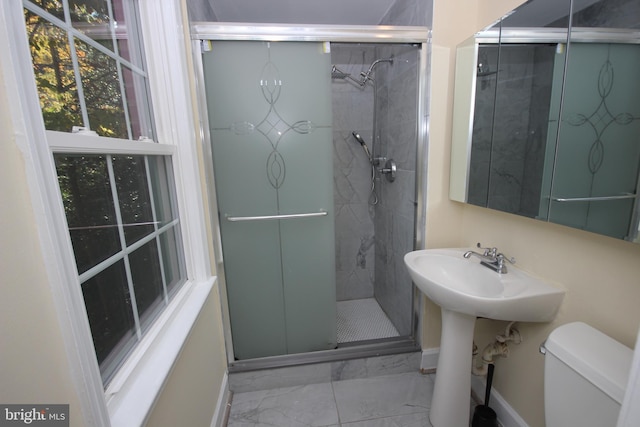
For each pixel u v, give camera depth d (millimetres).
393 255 2002
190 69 1244
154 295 946
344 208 2379
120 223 759
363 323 2109
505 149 1146
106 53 779
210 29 1267
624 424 443
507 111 1126
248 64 1341
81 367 492
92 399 513
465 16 1368
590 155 818
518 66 1062
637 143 698
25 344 404
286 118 1406
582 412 740
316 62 1375
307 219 1517
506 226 1230
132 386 695
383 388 1549
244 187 1438
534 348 1112
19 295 399
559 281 996
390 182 1992
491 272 1154
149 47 1043
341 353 1617
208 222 1375
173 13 1066
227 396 1462
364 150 2305
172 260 1129
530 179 1036
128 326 774
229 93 1353
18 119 404
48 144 451
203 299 1134
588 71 810
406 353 1639
